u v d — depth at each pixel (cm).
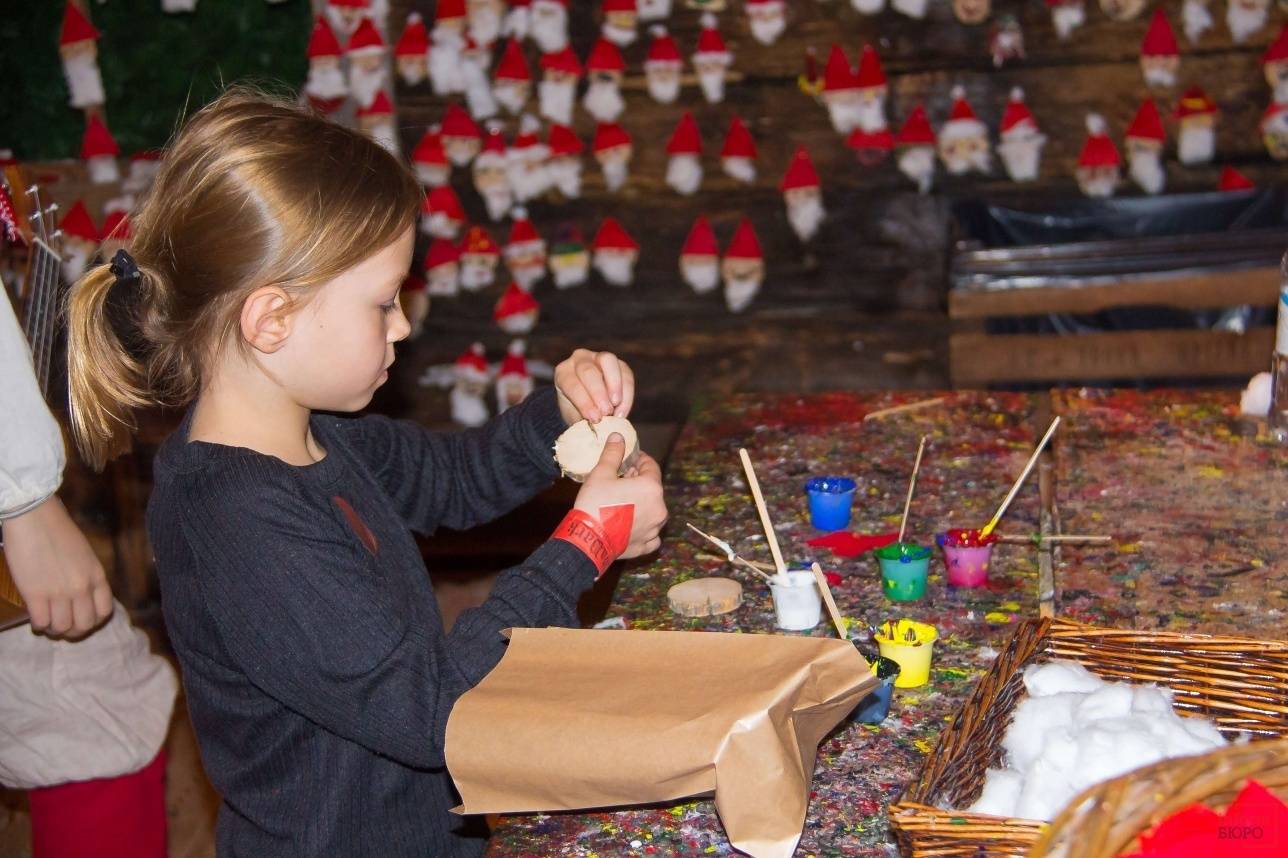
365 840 118
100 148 369
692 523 175
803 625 139
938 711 122
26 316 176
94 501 356
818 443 206
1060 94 347
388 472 149
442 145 371
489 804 98
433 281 380
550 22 359
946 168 357
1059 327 336
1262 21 333
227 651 110
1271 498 169
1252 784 84
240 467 110
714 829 108
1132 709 104
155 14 363
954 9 344
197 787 275
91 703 180
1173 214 348
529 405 154
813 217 365
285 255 108
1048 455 197
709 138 364
